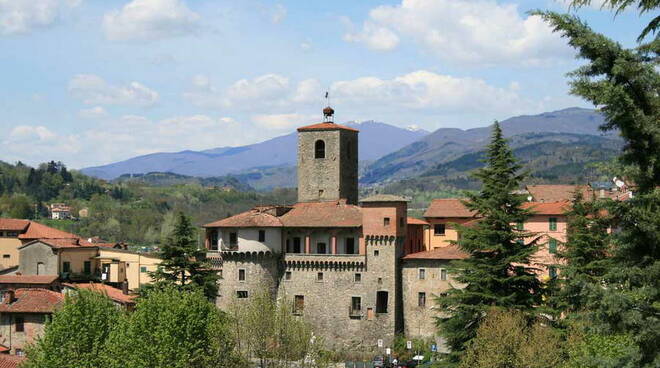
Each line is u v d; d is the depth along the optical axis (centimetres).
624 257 2916
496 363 6706
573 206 8181
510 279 7719
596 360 3022
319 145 13862
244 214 12725
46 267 14062
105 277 14475
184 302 7325
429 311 11781
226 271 12412
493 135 8138
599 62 2712
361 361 11662
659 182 2764
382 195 12312
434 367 7706
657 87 2694
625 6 2680
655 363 2798
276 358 7644
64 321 7438
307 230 12431
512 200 7969
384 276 11938
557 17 2772
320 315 12188
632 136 2736
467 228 8025
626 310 2777
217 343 7381
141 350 7019
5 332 10225
